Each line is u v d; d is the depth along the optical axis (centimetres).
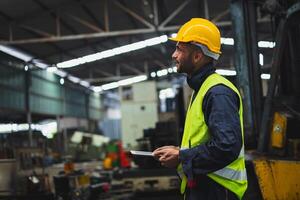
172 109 1048
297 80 403
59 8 960
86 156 1147
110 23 1134
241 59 419
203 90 191
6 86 1067
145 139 697
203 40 197
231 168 188
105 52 1166
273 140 363
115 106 2570
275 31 411
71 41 1166
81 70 1569
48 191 591
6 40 1048
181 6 959
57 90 1502
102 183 758
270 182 320
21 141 949
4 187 549
